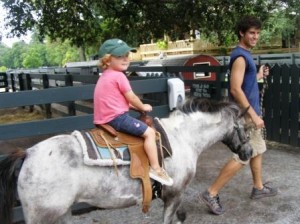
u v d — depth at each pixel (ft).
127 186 9.79
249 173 18.90
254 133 14.61
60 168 9.04
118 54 9.68
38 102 13.62
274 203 15.35
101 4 38.65
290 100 23.48
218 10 34.73
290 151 22.93
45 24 40.98
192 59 49.42
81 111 25.67
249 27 13.66
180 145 11.07
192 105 11.91
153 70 34.06
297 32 82.89
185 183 11.17
